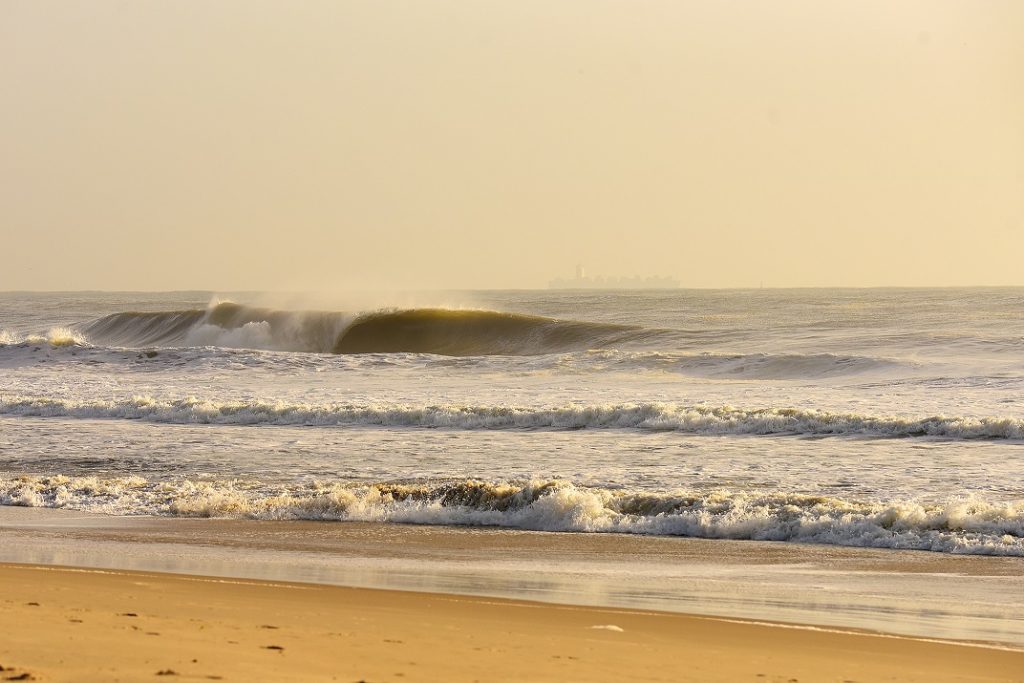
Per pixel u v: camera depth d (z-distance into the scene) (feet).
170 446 260.21
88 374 446.60
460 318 653.30
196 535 160.56
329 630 94.12
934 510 164.04
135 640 83.92
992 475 209.87
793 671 85.66
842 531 158.71
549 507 173.88
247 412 312.09
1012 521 157.89
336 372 442.09
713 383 387.75
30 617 92.02
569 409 295.89
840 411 299.99
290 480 212.43
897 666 88.89
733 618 107.45
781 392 351.87
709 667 85.76
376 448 255.09
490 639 93.40
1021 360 414.82
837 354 426.51
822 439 261.65
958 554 146.61
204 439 272.10
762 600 117.70
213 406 318.45
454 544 154.71
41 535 159.22
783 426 275.80
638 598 117.91
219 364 463.42
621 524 168.04
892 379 377.09
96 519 175.42
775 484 202.49
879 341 504.02
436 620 101.60
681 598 118.21
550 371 430.61
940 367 398.42
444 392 368.07
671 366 432.25
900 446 248.52
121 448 257.75
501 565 138.92
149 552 145.07
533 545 154.30
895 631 103.04
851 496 189.78
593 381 399.85
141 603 104.27
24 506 188.55
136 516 178.60
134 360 479.00
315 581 124.77
